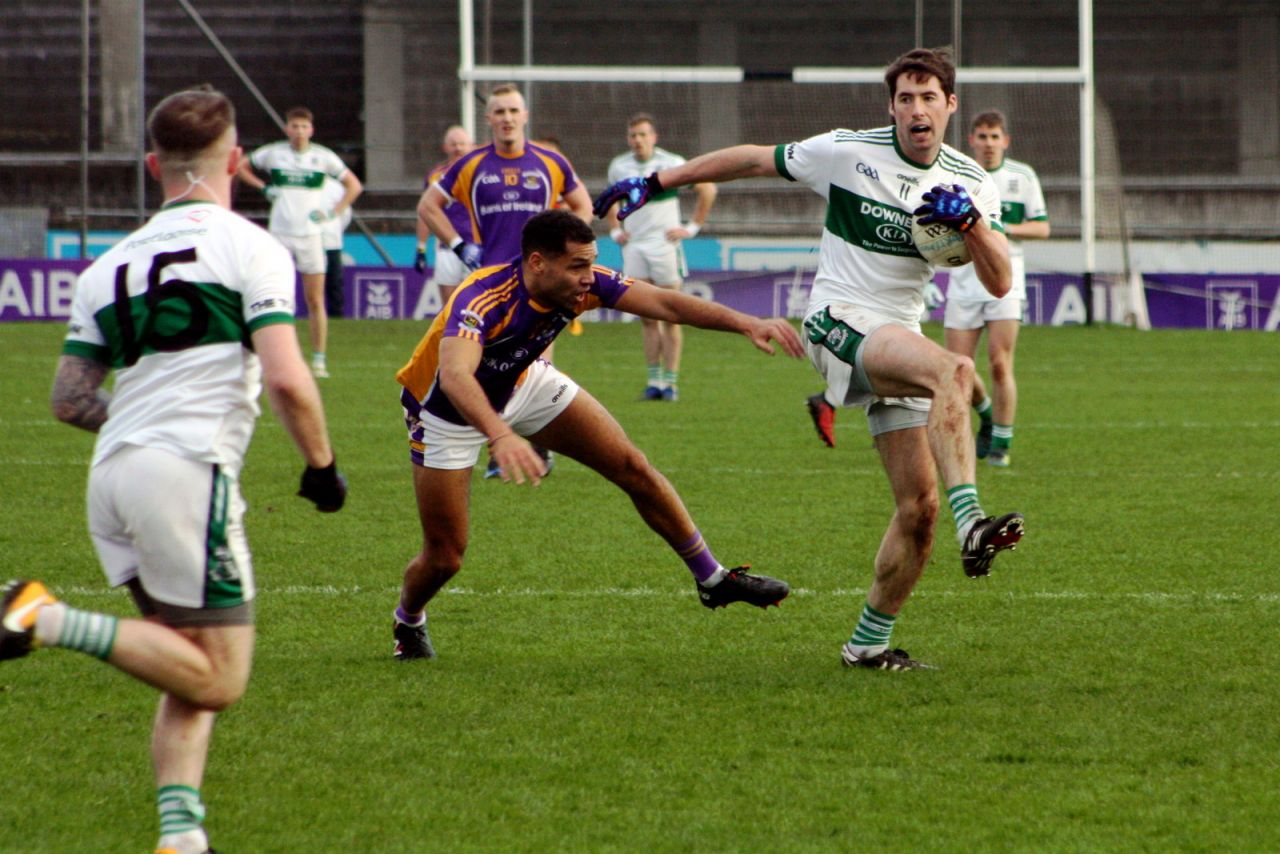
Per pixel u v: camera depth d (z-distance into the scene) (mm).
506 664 19344
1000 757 15586
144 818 13891
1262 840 13273
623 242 58438
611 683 18438
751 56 100375
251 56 110125
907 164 18766
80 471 34656
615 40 102562
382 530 28312
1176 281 85062
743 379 57906
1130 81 107000
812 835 13422
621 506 31109
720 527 28734
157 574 12219
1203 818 13805
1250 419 46000
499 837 13398
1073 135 91125
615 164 58969
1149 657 19516
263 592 23375
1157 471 35844
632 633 21016
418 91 108250
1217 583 23906
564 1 102375
